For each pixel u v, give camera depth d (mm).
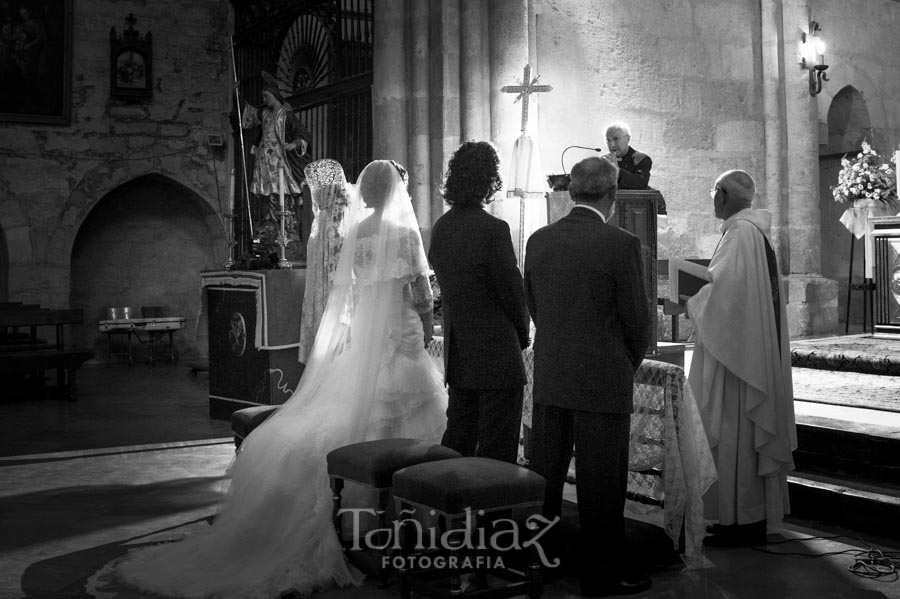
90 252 15211
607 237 3932
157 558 4453
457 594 3621
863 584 4160
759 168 11797
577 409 3990
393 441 4246
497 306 4223
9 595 4117
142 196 15523
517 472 3689
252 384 8398
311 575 4145
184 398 10602
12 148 14047
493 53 9398
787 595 4031
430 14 9477
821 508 5215
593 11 10297
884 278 9656
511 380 4203
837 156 13695
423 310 4969
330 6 11922
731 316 4719
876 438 5238
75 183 14484
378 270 4793
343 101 11195
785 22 11758
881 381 7332
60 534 5086
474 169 4262
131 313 15250
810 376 7723
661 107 10859
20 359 10211
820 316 11688
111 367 14367
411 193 9516
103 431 8398
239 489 4605
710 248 11273
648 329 3992
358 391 4680
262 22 13875
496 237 4156
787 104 11805
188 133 15305
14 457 7223
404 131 9570
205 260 15984
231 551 4402
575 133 10117
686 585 4172
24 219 14117
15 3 13891
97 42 14641
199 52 15328
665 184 10914
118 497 5922
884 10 13602
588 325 3988
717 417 4738
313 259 7410
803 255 11766
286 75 13453
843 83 12938
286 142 8711
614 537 4027
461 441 4375
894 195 10781
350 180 10977
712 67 11352
